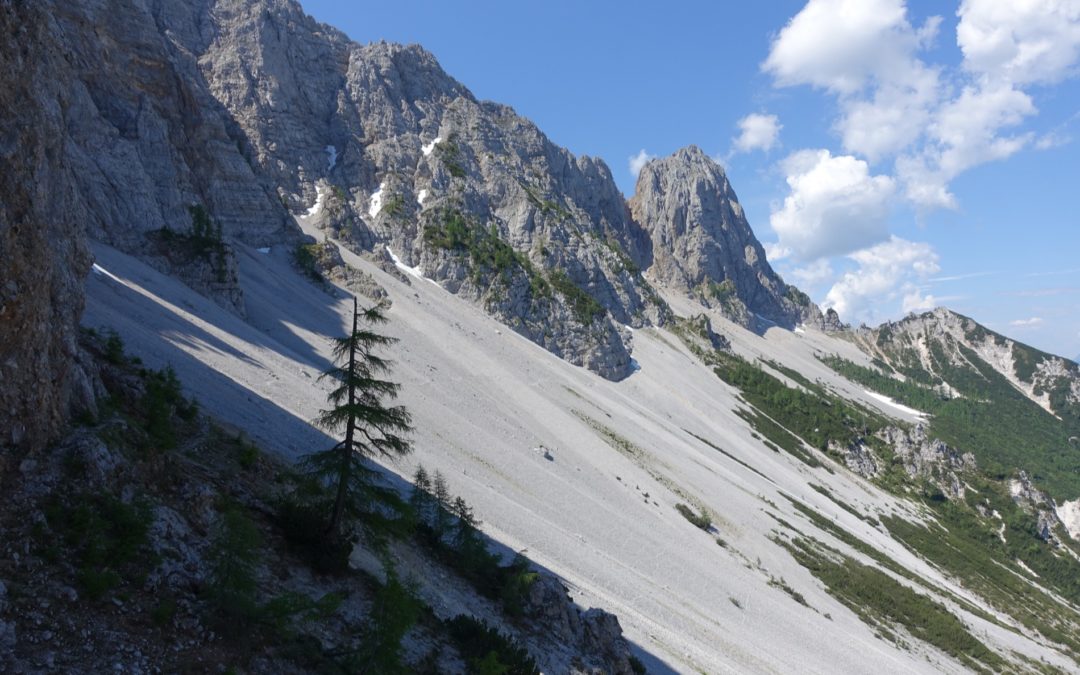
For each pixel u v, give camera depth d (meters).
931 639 77.00
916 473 186.50
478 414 83.38
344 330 99.19
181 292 71.94
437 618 27.16
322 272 121.69
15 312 18.81
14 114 20.19
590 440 94.25
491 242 174.50
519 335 152.00
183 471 24.12
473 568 35.62
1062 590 142.12
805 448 169.25
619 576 53.09
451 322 128.50
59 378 20.72
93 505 18.45
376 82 198.75
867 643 66.62
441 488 42.59
